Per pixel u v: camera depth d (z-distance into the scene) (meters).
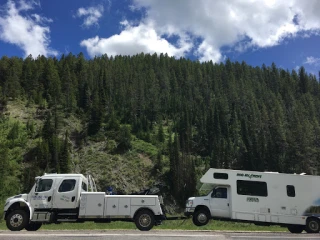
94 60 180.12
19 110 120.81
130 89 143.12
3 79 140.38
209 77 168.75
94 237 11.56
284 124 108.75
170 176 87.38
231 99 138.88
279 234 14.89
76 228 17.31
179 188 82.56
